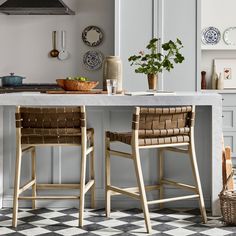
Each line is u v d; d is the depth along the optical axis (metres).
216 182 3.66
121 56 5.86
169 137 3.39
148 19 5.83
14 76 6.23
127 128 3.84
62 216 3.63
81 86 4.04
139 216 3.63
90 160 3.80
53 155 3.87
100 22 6.60
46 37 6.63
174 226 3.38
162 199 3.71
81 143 3.37
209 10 6.66
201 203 3.48
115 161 3.87
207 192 3.84
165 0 5.82
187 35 5.82
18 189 3.39
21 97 3.61
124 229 3.31
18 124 3.36
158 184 3.85
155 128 3.33
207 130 3.82
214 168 3.66
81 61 6.63
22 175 3.87
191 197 3.48
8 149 3.88
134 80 5.85
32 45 6.64
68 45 6.62
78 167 3.87
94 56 6.59
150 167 3.86
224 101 6.18
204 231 3.26
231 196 3.42
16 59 6.64
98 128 3.85
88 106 3.83
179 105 3.61
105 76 4.13
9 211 3.78
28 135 3.38
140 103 3.59
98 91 3.98
